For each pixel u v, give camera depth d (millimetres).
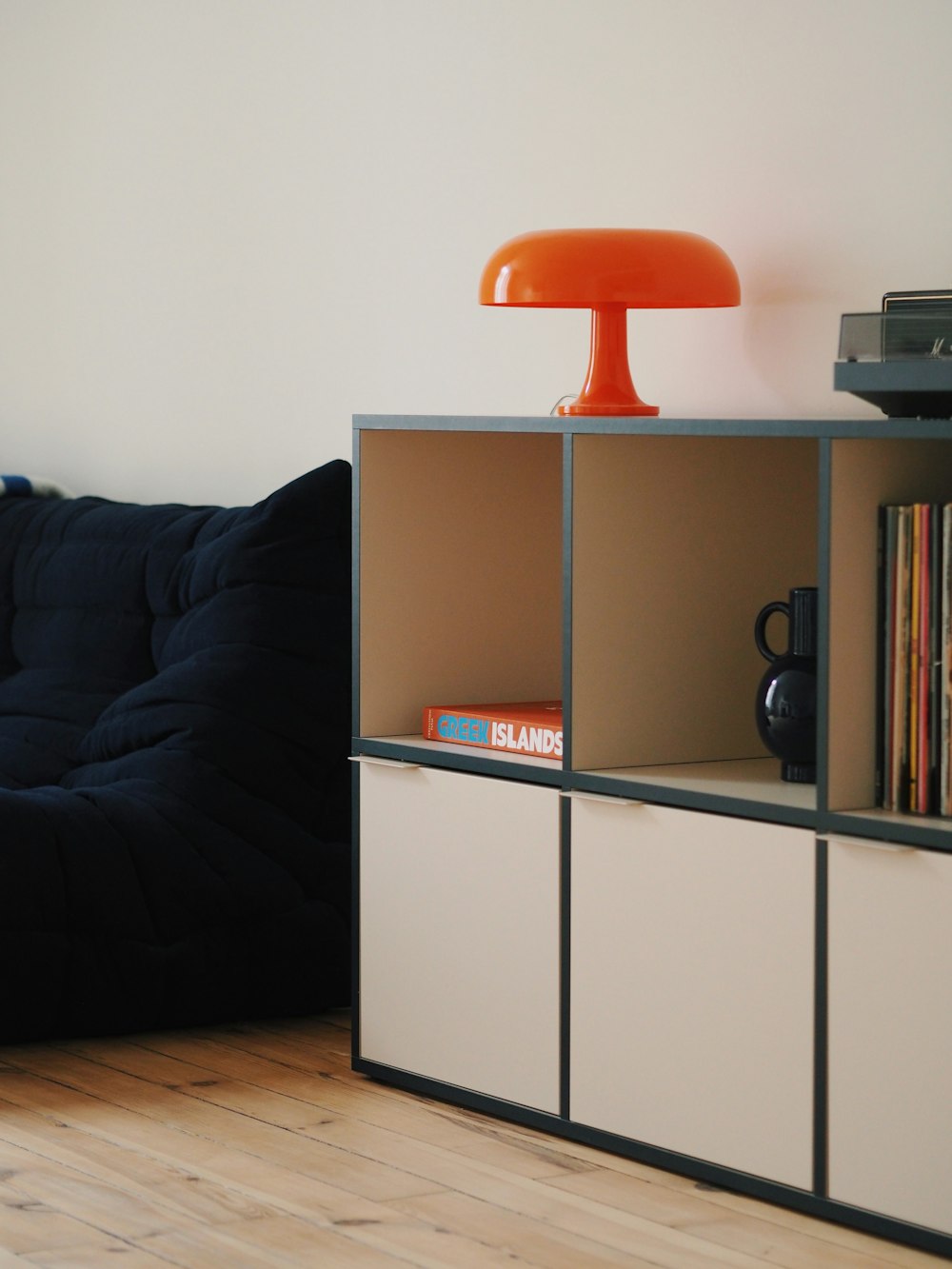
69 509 3486
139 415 3695
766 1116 1986
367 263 3168
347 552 2883
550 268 2346
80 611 3279
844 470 1924
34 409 3979
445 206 3020
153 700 2812
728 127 2602
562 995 2205
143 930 2570
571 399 2822
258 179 3379
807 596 2123
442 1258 1828
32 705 3186
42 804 2549
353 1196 2000
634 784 2125
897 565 1929
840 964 1908
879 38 2410
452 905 2340
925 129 2363
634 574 2248
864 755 1954
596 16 2768
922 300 1998
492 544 2611
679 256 2352
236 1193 2002
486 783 2291
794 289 2529
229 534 2928
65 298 3873
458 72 2986
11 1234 1874
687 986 2062
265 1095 2375
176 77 3549
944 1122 1825
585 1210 1967
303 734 2773
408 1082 2402
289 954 2691
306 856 2734
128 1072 2465
